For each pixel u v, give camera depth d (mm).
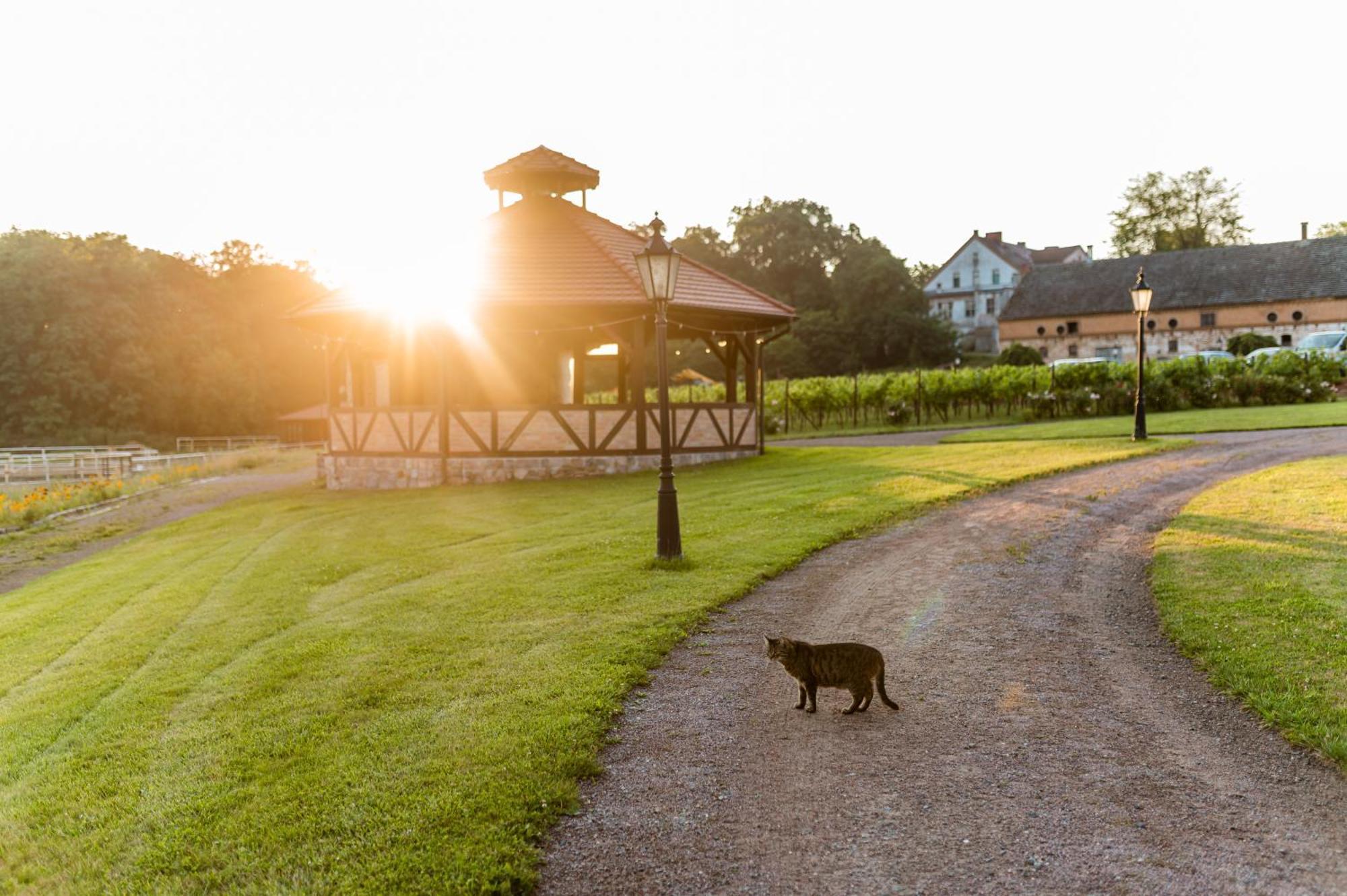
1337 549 8383
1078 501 11953
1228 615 6875
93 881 4125
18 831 4664
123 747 5625
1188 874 3740
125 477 30844
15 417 59688
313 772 5000
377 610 8539
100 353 61375
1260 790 4441
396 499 17547
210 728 5777
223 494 23578
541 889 3848
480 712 5723
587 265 19578
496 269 19453
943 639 6910
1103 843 4008
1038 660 6383
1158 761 4789
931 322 73500
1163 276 57219
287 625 8383
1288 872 3729
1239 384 27203
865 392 31250
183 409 66750
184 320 67688
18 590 12398
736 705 5812
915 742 5156
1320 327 51156
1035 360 43125
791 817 4355
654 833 4266
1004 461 15914
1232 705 5465
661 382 9820
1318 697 5332
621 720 5633
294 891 3893
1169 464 14742
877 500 12672
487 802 4535
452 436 19234
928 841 4082
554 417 18922
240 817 4559
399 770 4953
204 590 10375
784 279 85188
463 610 8305
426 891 3836
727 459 20500
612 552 10453
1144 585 8133
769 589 8602
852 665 5535
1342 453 14570
